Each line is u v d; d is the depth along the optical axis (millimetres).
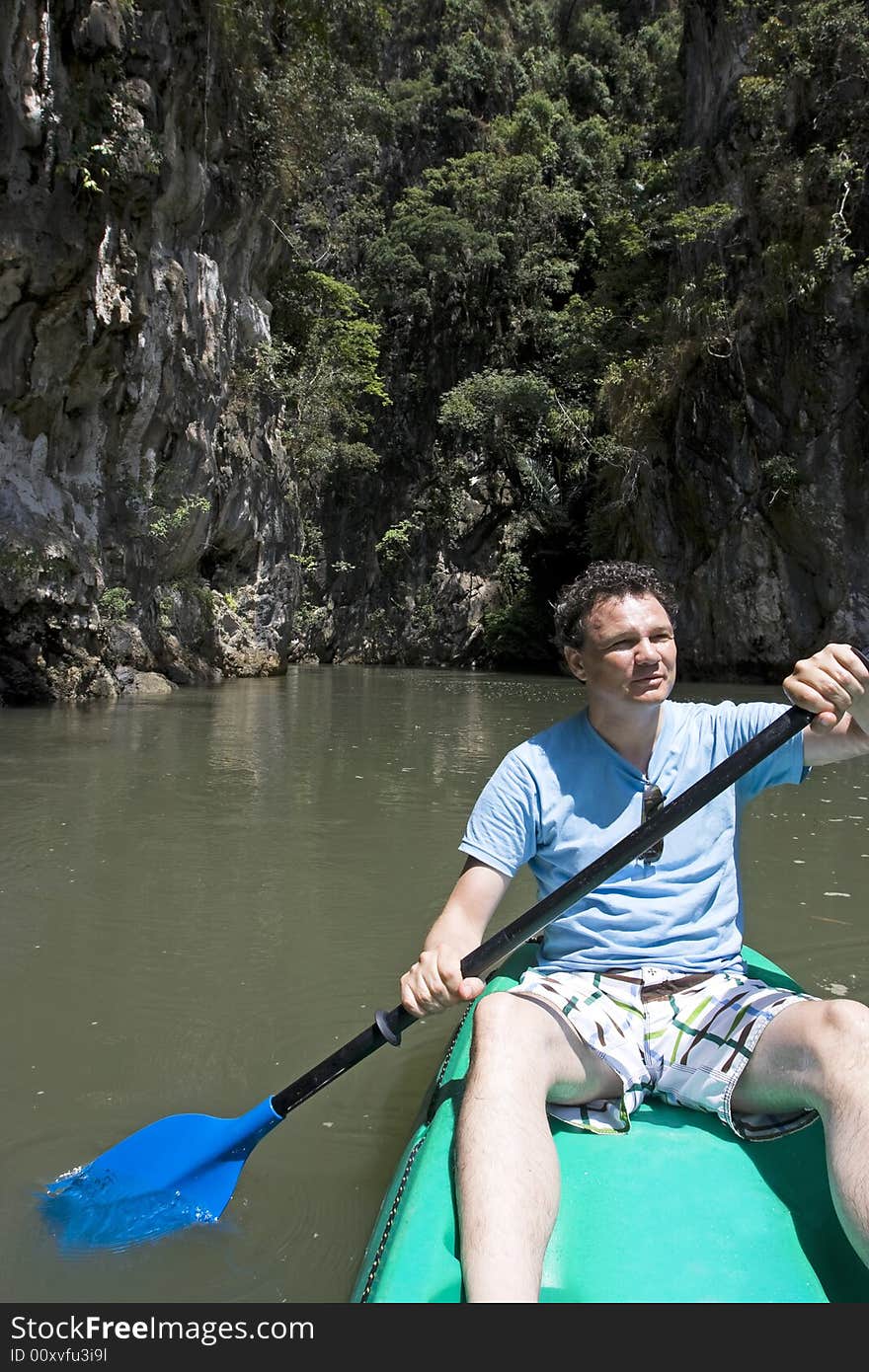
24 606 10078
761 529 18359
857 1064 1353
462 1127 1342
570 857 1822
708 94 20688
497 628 25234
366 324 23406
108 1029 2396
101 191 9930
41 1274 1477
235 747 7281
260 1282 1459
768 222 18125
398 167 29938
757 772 1863
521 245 27875
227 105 14008
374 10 16781
